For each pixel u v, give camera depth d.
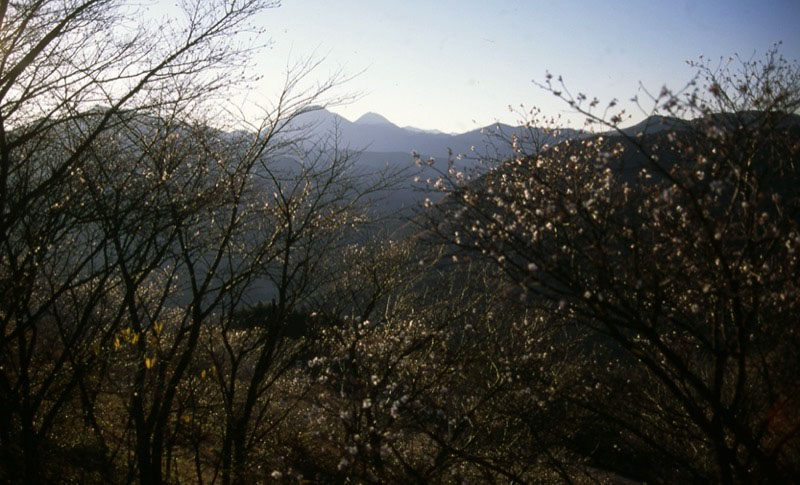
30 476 7.17
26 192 7.21
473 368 7.80
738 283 4.13
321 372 7.53
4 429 7.57
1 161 6.67
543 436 6.74
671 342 5.52
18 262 8.03
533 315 6.99
